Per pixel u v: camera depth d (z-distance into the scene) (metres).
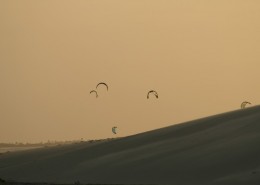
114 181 160.75
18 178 192.38
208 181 145.00
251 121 196.50
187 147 185.75
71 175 182.12
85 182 164.25
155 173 163.50
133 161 183.75
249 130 186.00
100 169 183.00
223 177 146.00
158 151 190.50
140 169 171.12
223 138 185.00
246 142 172.25
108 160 195.38
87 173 180.50
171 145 195.12
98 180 165.62
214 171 154.00
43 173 197.75
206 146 180.38
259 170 145.62
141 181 156.62
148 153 191.25
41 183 166.25
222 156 164.75
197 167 160.62
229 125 199.88
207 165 160.38
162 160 175.50
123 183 156.12
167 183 149.75
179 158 173.25
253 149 164.00
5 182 174.00
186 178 152.38
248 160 156.62
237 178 141.88
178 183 148.25
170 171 162.50
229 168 153.62
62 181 170.62
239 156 161.25
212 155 168.12
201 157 169.00
